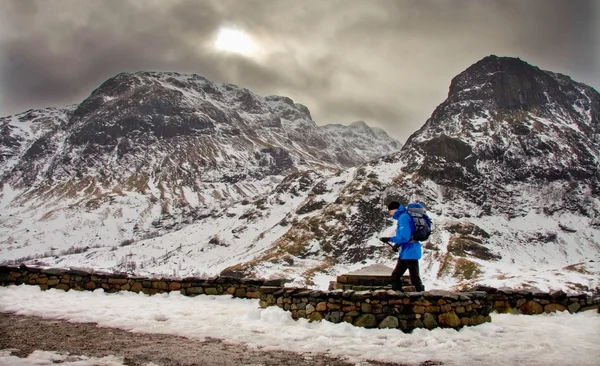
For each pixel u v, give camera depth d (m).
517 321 16.58
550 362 11.54
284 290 16.41
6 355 10.98
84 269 22.33
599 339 13.88
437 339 13.75
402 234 16.22
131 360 11.05
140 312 16.89
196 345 12.70
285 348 12.64
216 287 21.22
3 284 21.97
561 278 172.62
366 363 11.40
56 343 12.27
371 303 15.03
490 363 11.45
